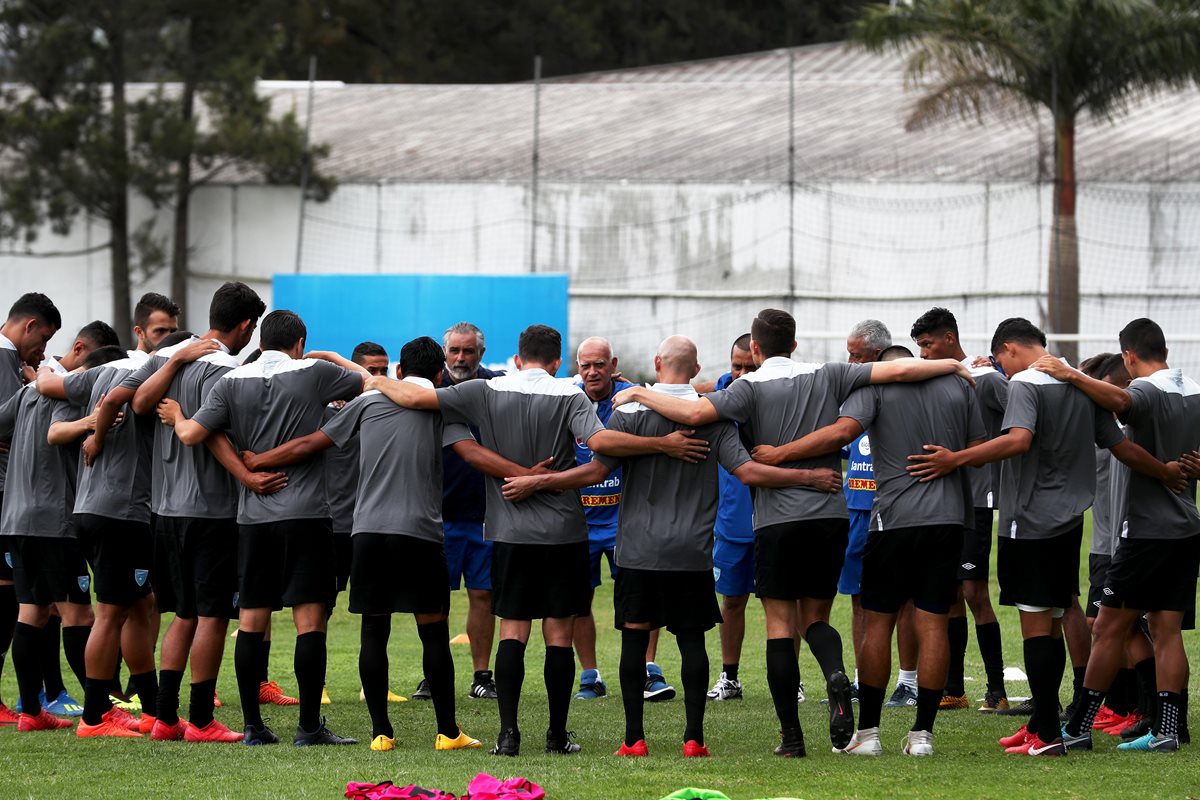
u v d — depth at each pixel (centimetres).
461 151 11588
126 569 2683
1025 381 2480
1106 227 9600
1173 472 2488
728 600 3170
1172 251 9506
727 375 3350
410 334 9369
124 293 10631
